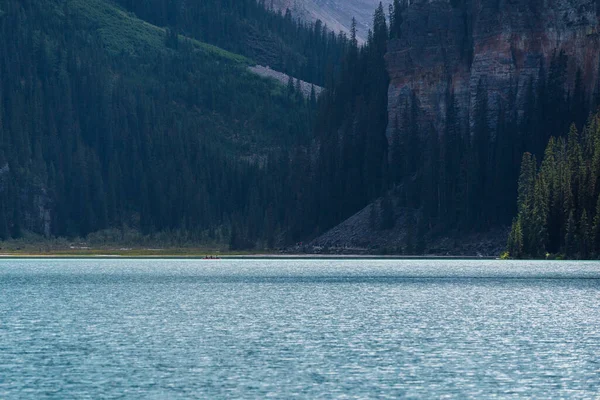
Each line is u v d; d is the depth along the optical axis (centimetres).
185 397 6769
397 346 8944
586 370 7694
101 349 8812
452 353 8525
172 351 8694
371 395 6819
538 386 7100
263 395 6831
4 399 6719
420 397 6756
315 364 8006
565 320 10919
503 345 8975
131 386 7138
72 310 12412
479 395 6819
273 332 9994
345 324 10669
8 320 11162
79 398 6750
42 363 8069
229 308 12606
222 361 8162
